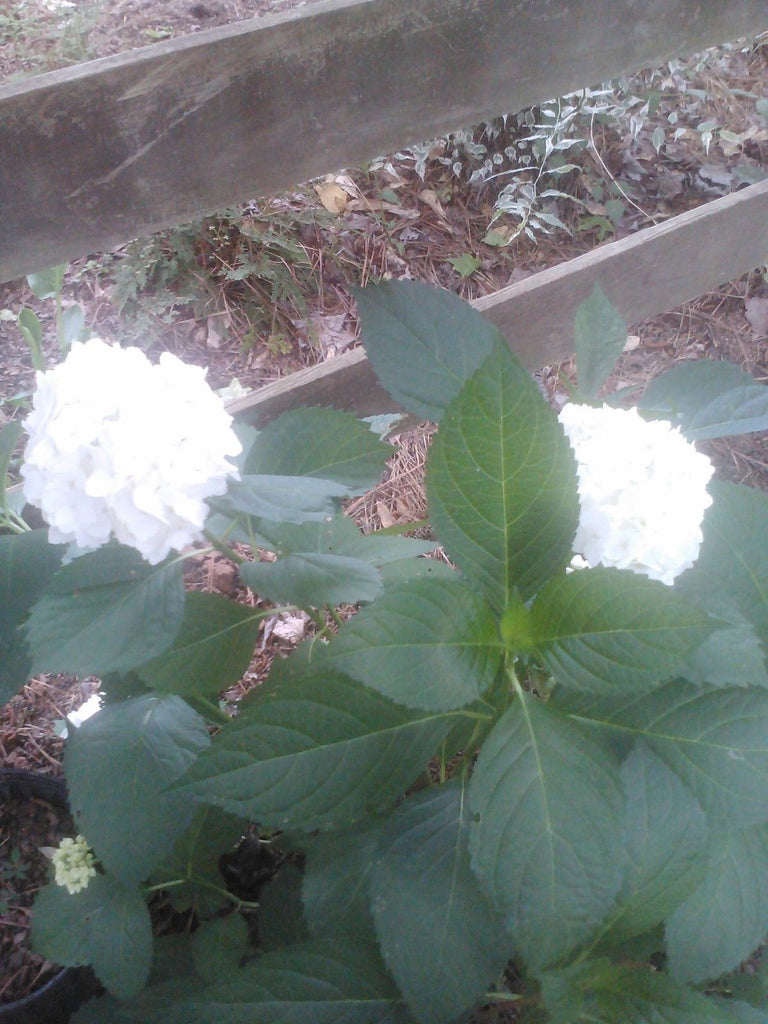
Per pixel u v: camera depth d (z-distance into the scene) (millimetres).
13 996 811
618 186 1818
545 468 479
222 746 499
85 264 1458
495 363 449
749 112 2084
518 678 563
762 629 624
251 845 925
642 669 456
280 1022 577
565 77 1013
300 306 1456
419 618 465
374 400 1105
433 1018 535
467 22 888
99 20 1761
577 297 1183
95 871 714
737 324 1661
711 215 1227
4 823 917
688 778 524
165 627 524
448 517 501
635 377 1550
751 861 603
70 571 536
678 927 590
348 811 514
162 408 491
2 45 1703
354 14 819
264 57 794
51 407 502
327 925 623
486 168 1756
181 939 799
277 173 882
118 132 764
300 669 639
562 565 518
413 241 1667
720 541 645
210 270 1465
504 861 458
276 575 570
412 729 528
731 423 749
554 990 524
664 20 1039
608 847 458
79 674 506
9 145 724
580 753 474
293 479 535
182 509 477
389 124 917
